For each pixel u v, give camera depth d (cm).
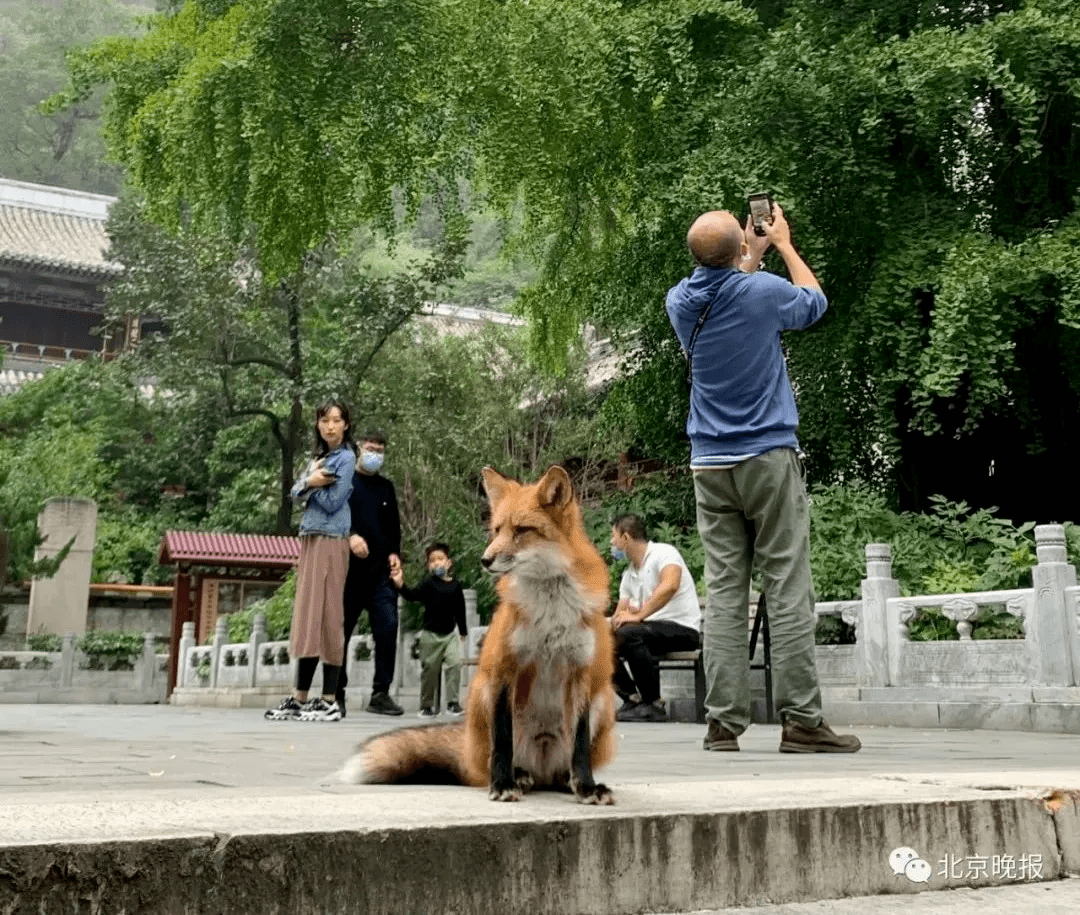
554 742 266
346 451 848
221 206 1593
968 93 1300
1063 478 1595
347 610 962
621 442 2269
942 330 1194
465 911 186
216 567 2458
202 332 2908
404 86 1386
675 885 207
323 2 1341
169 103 1434
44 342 4741
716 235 489
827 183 1378
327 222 1530
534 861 193
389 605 981
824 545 1228
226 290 2861
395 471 2341
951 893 231
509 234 1794
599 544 1560
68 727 787
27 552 2231
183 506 3522
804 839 222
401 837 182
